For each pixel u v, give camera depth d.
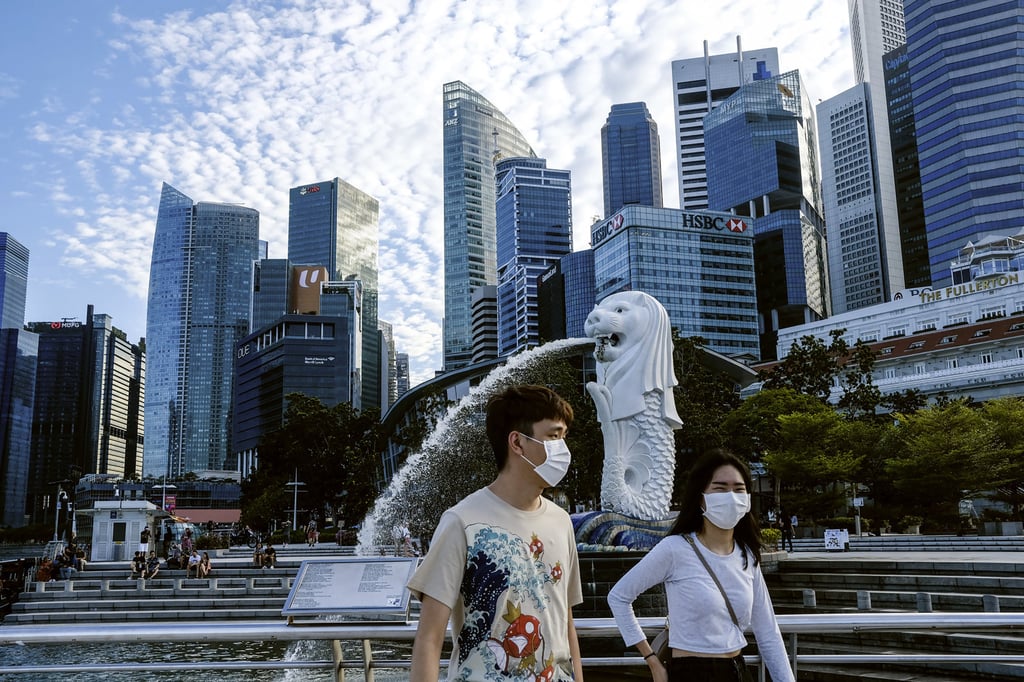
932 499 39.94
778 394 43.91
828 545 29.41
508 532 2.82
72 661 13.88
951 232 122.50
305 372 140.62
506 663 2.69
